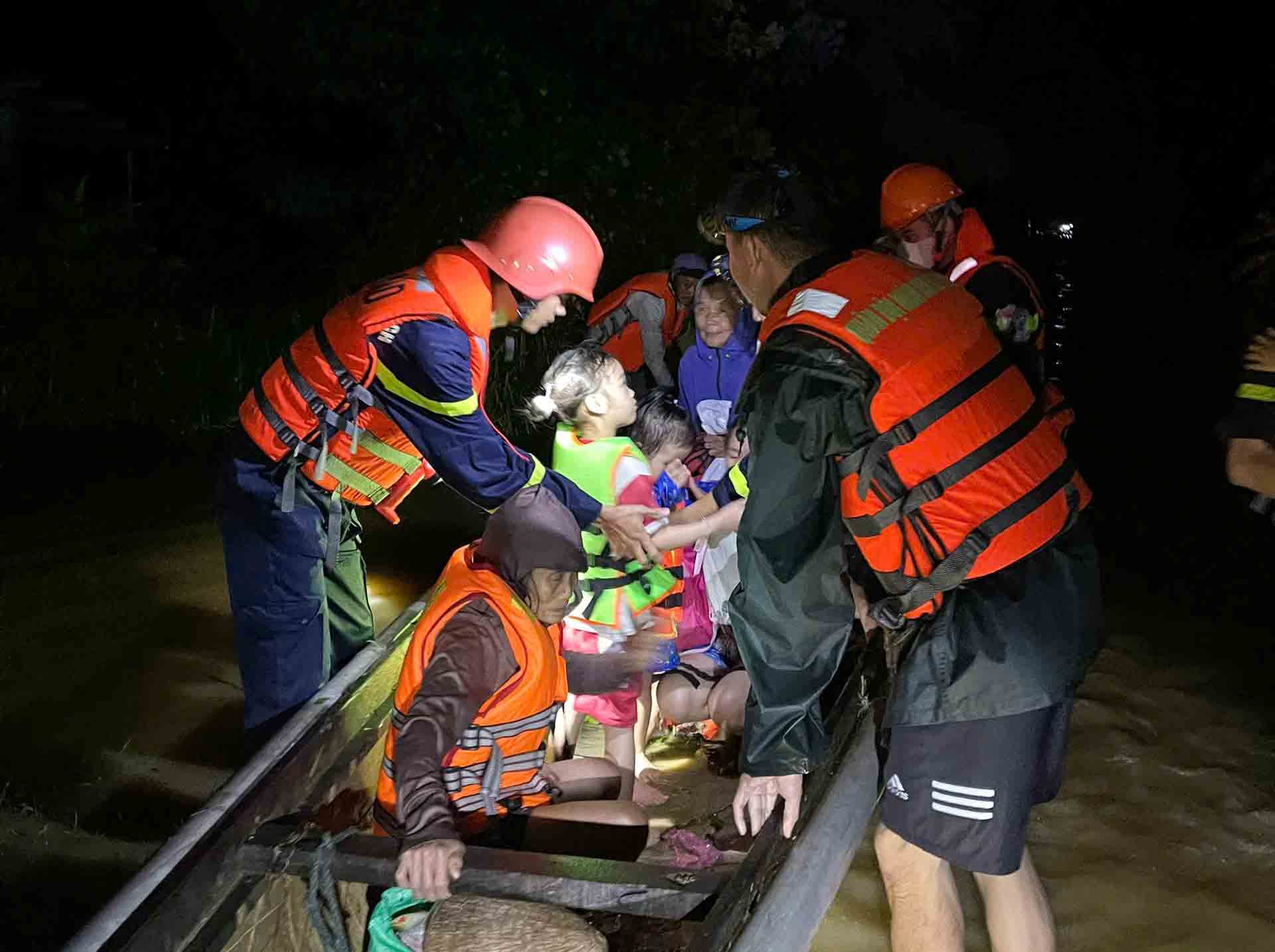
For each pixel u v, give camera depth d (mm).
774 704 2488
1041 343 4172
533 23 11883
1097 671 5492
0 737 4348
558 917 2611
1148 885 3850
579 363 3750
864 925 3604
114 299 9406
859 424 2438
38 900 3500
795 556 2412
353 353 3330
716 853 3615
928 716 2607
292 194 10773
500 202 11281
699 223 2912
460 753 2941
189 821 2602
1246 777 4539
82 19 12266
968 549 2549
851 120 16016
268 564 3557
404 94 11008
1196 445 10008
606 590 3805
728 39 12883
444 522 7137
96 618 5410
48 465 7512
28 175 11336
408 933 2707
